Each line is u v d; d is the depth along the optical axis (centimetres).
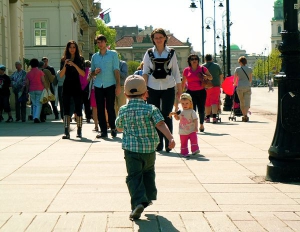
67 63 1213
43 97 1736
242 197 618
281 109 710
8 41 2697
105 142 1152
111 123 1249
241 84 1725
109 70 1229
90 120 1825
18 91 1802
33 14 4766
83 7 6356
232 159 904
